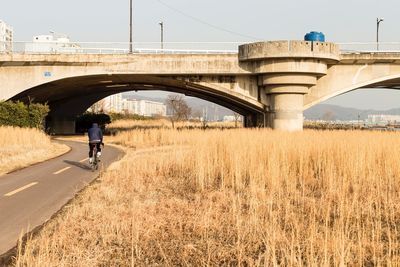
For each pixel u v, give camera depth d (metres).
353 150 13.65
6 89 38.97
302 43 36.62
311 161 14.34
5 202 9.74
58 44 38.75
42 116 37.22
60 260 5.42
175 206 8.86
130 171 14.22
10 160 18.81
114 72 38.34
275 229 6.73
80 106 62.91
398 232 7.12
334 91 40.47
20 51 38.25
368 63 40.19
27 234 6.87
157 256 5.82
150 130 34.25
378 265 5.26
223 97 46.12
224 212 8.38
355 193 9.22
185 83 41.78
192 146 17.95
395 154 13.05
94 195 10.11
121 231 6.77
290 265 5.21
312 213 8.34
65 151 26.98
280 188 10.47
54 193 11.01
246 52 37.84
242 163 13.16
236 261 5.62
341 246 5.47
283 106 39.34
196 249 6.06
